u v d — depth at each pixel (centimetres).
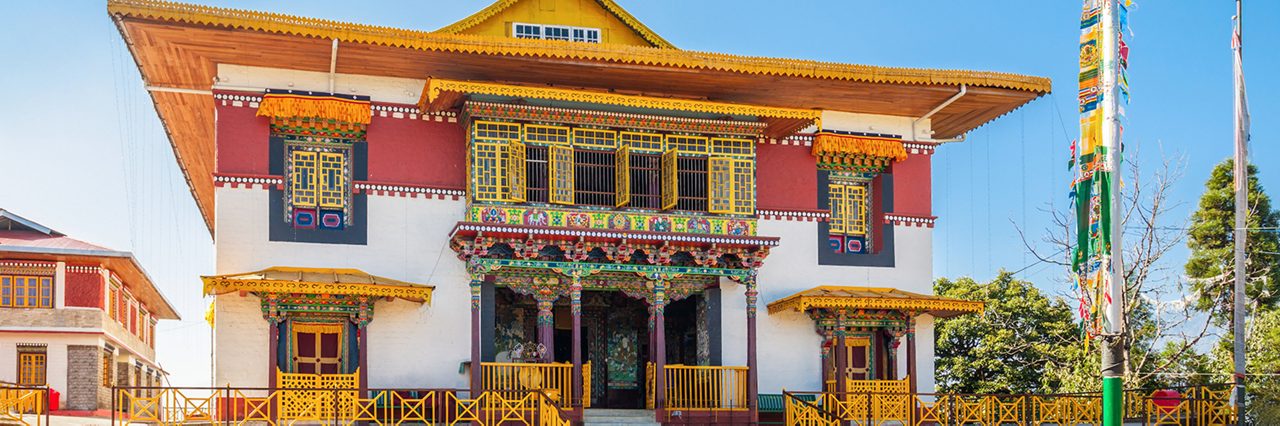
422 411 2633
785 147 3148
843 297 2933
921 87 2972
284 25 2570
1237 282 2744
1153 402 2855
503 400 2575
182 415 2450
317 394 2542
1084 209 2425
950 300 2991
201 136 3297
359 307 2689
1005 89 3014
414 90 2883
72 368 3766
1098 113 2416
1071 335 4288
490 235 2723
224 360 2669
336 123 2795
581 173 2847
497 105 2764
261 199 2764
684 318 3225
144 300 4909
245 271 2722
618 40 3109
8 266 3759
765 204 3103
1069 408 2812
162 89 2781
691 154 2903
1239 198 2742
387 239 2817
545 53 2723
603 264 2823
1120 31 2414
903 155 3183
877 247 3191
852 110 3189
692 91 2995
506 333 3114
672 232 2847
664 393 2839
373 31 2627
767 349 3036
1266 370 3262
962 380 4331
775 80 2902
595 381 3173
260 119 2781
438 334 2809
